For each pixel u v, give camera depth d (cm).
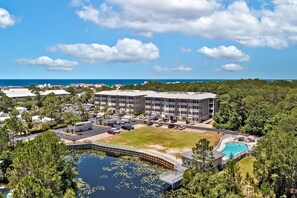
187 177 5384
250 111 11000
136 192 5681
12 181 4297
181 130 11162
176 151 8281
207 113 13538
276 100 12862
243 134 10512
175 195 5534
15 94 19412
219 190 4550
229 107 11606
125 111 14938
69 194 4209
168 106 13688
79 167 7256
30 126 10544
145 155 8038
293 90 13250
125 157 8156
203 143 5584
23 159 4303
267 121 10150
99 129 11394
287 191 5172
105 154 8575
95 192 5653
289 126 8262
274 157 5072
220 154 6625
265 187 4859
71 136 10156
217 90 15700
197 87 17088
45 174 4112
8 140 6397
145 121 12662
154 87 18875
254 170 5459
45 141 5038
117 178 6456
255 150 6184
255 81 18562
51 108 12444
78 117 12612
